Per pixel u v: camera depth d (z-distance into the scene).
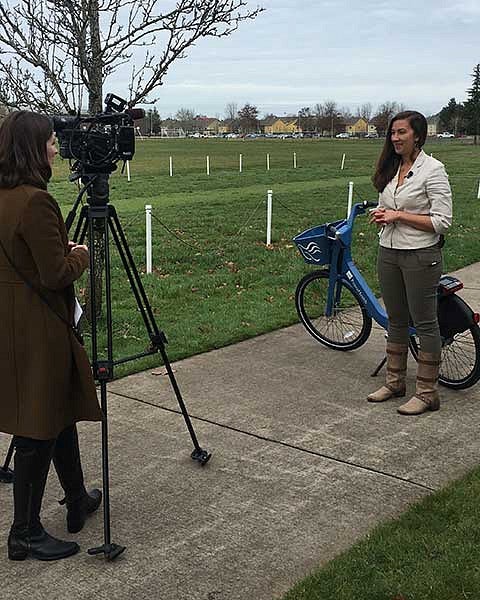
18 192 3.09
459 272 10.05
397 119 4.88
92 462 4.41
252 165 39.50
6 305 3.17
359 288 6.18
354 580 3.17
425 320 5.06
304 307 6.85
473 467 4.33
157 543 3.55
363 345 6.71
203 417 5.07
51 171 3.26
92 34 6.86
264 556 3.44
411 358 6.34
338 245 6.26
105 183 3.75
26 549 3.40
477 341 5.34
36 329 3.17
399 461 4.42
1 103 6.88
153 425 4.95
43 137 3.15
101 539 3.60
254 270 10.26
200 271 10.42
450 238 12.60
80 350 3.32
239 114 147.50
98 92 7.01
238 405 5.30
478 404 5.32
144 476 4.23
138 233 14.26
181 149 60.31
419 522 3.64
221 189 25.77
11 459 4.44
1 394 3.24
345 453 4.53
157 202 21.41
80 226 3.94
